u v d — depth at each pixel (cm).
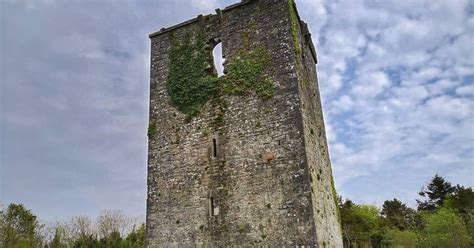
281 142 1644
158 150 1900
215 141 1784
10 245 4066
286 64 1756
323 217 1658
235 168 1695
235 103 1803
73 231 4525
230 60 1884
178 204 1761
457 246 3875
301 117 1648
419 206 6850
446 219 4159
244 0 1944
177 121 1909
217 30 1972
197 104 1891
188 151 1830
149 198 1836
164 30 2106
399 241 4716
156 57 2084
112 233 4309
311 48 2222
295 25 1898
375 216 5834
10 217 4503
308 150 1641
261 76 1788
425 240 4203
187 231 1697
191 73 1958
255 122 1727
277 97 1720
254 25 1889
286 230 1511
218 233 1630
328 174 2036
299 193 1539
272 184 1599
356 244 5375
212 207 1686
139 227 4606
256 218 1579
